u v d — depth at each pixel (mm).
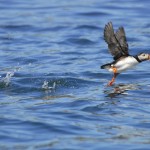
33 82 17984
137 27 26328
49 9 29828
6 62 21047
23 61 21203
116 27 26422
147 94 16828
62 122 14242
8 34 25391
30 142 12867
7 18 28078
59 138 13156
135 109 15414
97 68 20047
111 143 12883
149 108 15508
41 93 16953
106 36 15375
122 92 17000
